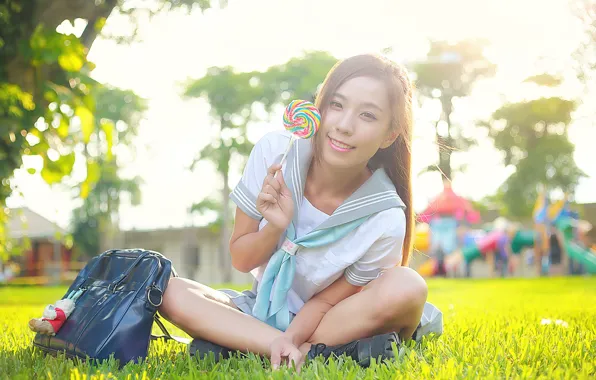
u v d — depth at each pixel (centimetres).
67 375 218
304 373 219
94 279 277
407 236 291
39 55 473
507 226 2700
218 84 3306
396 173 281
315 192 274
